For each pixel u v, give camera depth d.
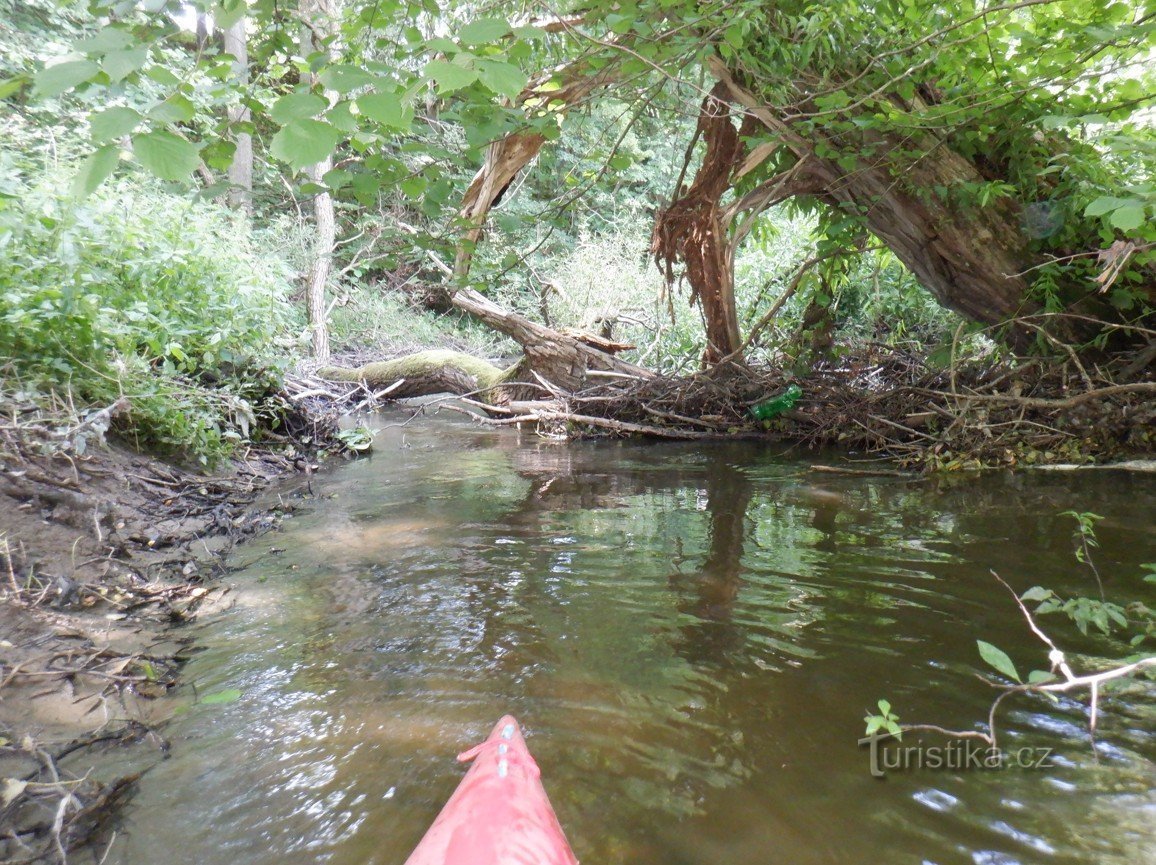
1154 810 1.74
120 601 3.04
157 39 2.11
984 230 5.65
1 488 3.38
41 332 4.14
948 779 1.89
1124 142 3.73
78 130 5.70
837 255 7.57
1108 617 2.74
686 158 7.01
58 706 2.27
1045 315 5.60
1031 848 1.64
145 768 1.99
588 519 4.47
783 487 5.24
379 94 1.62
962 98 4.82
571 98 4.37
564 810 1.80
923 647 2.61
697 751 2.04
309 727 2.20
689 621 2.90
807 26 4.87
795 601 3.06
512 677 2.48
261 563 3.68
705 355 8.47
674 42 3.85
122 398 4.11
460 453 7.06
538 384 9.05
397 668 2.56
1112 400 5.48
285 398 6.86
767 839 1.70
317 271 12.62
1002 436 5.66
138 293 5.07
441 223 4.83
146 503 4.16
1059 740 2.03
